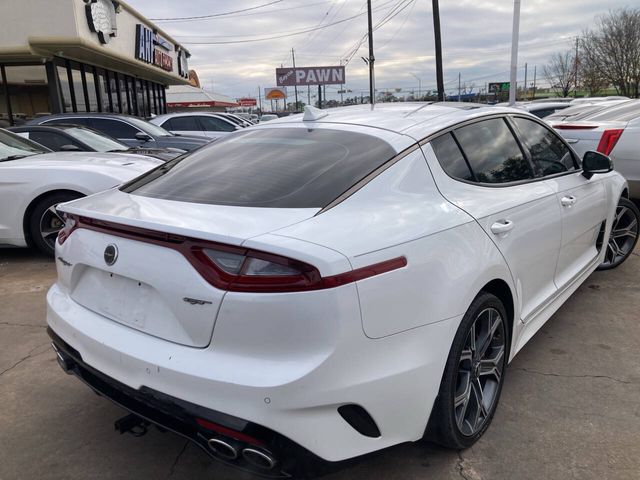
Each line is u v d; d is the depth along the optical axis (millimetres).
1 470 2424
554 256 3266
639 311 4062
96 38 14508
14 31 13258
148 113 24031
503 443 2551
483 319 2500
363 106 3312
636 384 3055
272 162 2527
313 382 1777
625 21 39844
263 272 1795
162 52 21453
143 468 2449
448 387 2223
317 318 1780
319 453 1834
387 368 1962
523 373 3191
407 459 2457
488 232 2508
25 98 15039
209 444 1870
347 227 2006
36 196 5359
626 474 2328
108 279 2246
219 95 49375
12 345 3635
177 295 1922
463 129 2818
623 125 6004
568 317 3979
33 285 4855
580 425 2676
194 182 2523
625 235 4812
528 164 3229
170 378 1902
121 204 2389
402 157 2422
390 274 1965
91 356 2205
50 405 2939
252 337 1809
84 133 7996
